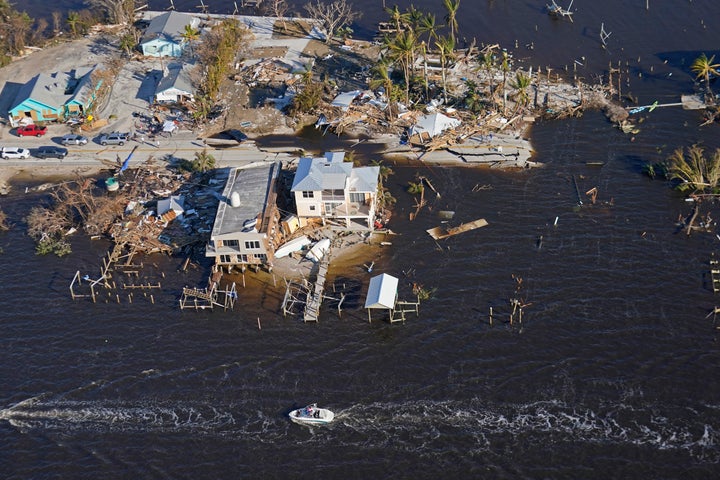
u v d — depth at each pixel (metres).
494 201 135.25
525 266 120.81
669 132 150.00
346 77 171.62
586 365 104.19
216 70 166.25
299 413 98.56
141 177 142.00
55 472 94.25
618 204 132.75
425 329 110.88
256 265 123.00
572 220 129.75
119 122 158.50
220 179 140.88
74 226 133.62
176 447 96.62
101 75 168.75
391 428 97.50
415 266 121.94
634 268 119.25
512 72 170.88
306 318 112.94
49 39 192.62
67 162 148.38
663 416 96.94
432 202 135.75
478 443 95.06
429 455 94.00
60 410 102.06
